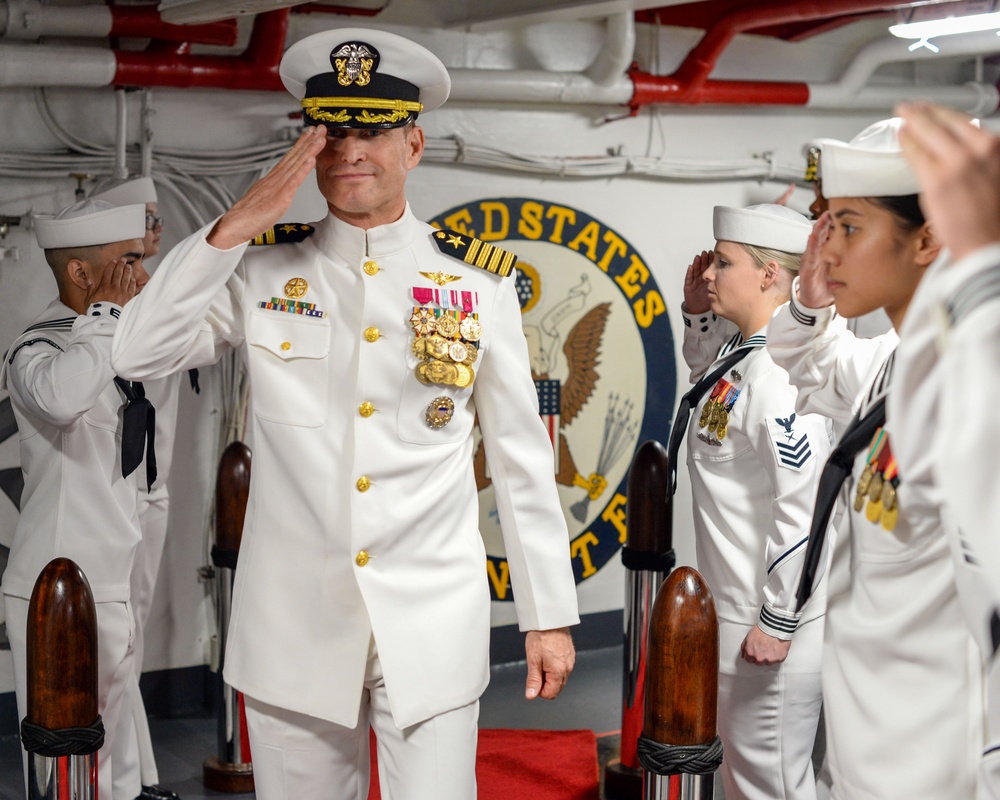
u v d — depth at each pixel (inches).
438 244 90.6
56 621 89.6
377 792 149.6
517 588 93.2
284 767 88.5
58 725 90.1
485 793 151.6
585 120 209.8
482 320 89.3
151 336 83.3
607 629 219.9
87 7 162.1
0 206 168.1
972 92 236.7
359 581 85.0
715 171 219.0
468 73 193.3
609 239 213.6
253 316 87.8
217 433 184.4
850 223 67.8
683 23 214.4
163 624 183.8
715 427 115.5
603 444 216.5
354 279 87.6
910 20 184.1
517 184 205.5
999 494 46.1
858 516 69.8
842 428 103.3
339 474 86.1
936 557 65.0
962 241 47.4
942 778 64.8
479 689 89.5
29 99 167.9
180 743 172.4
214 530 170.4
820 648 111.6
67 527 117.5
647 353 218.8
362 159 85.1
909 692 66.4
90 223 122.1
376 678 88.0
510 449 91.4
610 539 218.7
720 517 115.6
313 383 87.0
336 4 188.9
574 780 155.9
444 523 88.8
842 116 233.8
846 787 70.2
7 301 169.5
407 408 87.0
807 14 189.2
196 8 149.6
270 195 83.3
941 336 48.6
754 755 113.7
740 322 121.3
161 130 177.9
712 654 93.4
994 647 59.6
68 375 110.1
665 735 93.4
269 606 87.5
